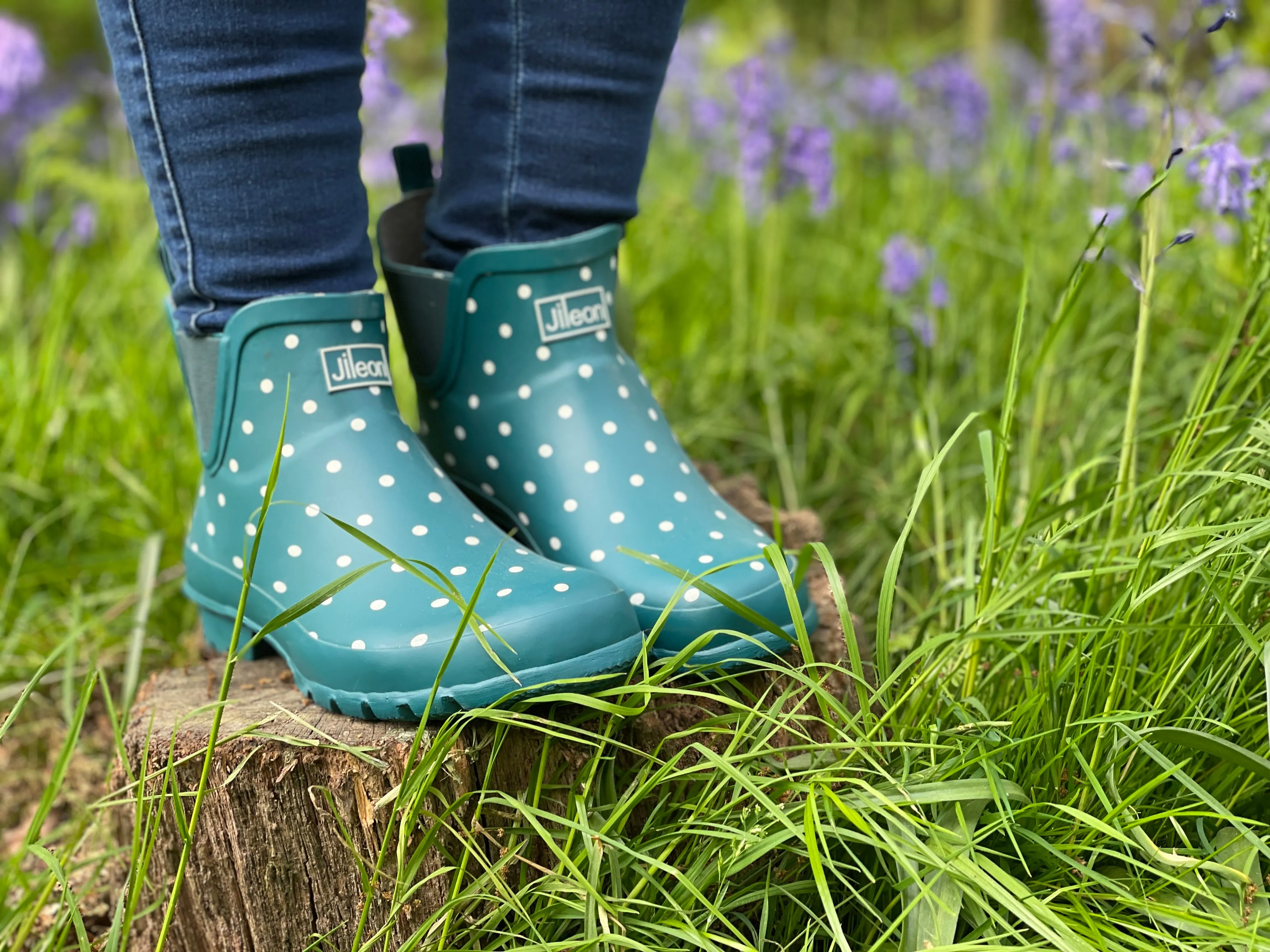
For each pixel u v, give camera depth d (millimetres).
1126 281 1736
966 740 814
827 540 1438
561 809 805
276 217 856
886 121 2596
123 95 843
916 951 711
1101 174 1787
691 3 5238
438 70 4305
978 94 2281
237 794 803
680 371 1738
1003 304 1857
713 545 881
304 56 835
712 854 766
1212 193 1101
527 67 916
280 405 875
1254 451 846
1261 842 687
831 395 1743
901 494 1432
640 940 744
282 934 836
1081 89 2035
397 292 1007
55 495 1505
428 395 1018
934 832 713
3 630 1322
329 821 800
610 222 988
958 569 1191
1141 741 728
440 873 742
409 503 862
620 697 798
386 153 2887
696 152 2826
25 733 1250
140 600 1201
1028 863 780
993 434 874
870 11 4672
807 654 765
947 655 845
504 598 787
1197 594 910
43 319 2002
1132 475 1028
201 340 899
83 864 869
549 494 933
